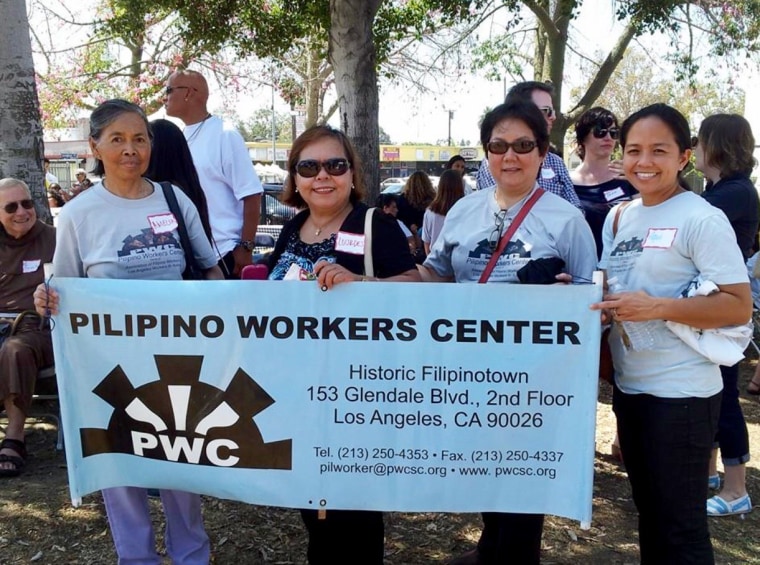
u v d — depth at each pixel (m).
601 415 5.37
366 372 2.46
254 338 2.49
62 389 2.60
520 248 2.63
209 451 2.58
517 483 2.46
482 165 3.63
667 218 2.38
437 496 2.50
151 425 2.60
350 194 2.77
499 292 2.36
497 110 2.64
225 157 4.62
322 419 2.50
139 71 19.77
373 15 9.22
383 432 2.48
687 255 2.32
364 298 2.41
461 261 2.79
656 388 2.39
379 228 2.62
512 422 2.43
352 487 2.53
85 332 2.57
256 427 2.53
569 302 2.34
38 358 4.39
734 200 3.52
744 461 3.78
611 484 4.20
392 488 2.51
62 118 21.55
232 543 3.45
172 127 3.55
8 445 4.25
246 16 12.50
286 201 2.87
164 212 2.78
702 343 2.31
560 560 3.35
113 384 2.59
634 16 13.15
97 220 2.67
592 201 4.09
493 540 2.96
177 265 2.80
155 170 3.47
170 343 2.53
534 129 2.58
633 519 3.77
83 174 21.44
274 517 3.71
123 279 2.53
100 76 20.22
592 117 4.07
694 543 2.41
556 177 3.57
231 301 2.47
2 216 4.71
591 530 3.64
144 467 2.64
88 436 2.63
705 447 2.39
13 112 5.68
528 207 2.66
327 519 2.64
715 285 2.24
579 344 2.36
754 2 15.05
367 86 9.21
